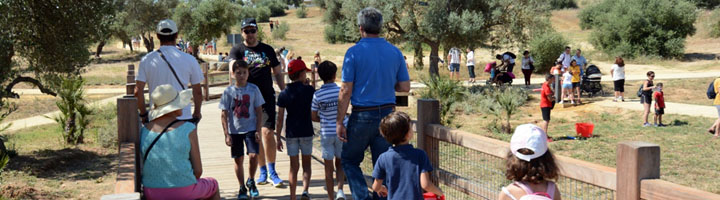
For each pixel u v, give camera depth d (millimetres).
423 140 5047
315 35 67125
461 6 25297
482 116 19531
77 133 14938
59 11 14305
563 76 20750
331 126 5523
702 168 11188
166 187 3924
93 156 13344
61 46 14594
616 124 17047
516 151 2975
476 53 43062
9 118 22172
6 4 13266
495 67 25234
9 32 13742
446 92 19203
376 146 4676
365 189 4773
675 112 18172
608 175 3148
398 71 4742
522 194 2938
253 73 6188
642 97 16359
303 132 5637
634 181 2939
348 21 26609
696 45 43125
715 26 45719
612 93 23203
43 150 13352
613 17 40719
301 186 6863
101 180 10727
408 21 25094
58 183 10406
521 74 32562
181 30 53062
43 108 24734
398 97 9758
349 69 4520
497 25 26828
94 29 15312
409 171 3883
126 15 50938
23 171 11109
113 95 28344
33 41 14414
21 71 14547
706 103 20125
